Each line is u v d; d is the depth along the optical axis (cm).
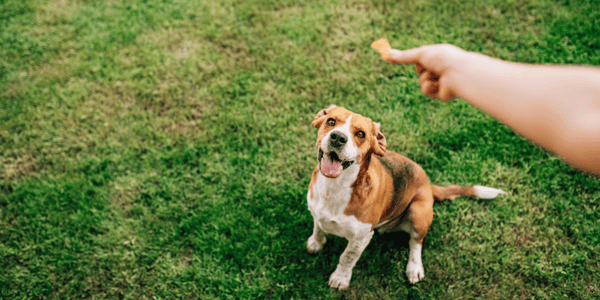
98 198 409
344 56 516
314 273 359
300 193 400
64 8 617
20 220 396
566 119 56
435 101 457
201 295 350
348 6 577
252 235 378
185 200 409
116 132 466
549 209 384
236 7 595
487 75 73
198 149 441
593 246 358
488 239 370
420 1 562
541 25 525
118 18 593
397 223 349
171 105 486
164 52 544
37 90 509
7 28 589
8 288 359
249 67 515
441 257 363
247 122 459
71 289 359
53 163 442
